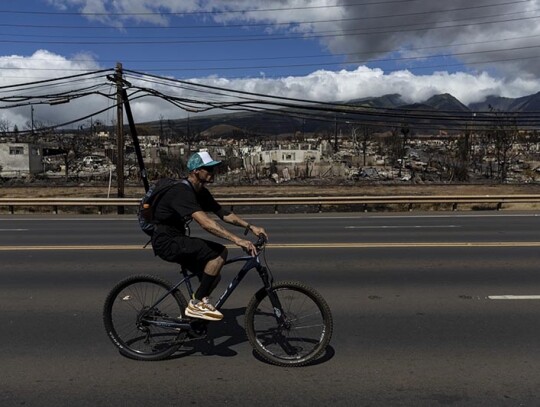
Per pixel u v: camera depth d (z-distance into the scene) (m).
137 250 10.00
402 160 70.19
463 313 5.55
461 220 16.97
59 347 4.59
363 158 81.75
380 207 25.30
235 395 3.63
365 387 3.74
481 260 8.66
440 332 4.93
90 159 84.69
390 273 7.63
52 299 6.20
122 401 3.54
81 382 3.86
